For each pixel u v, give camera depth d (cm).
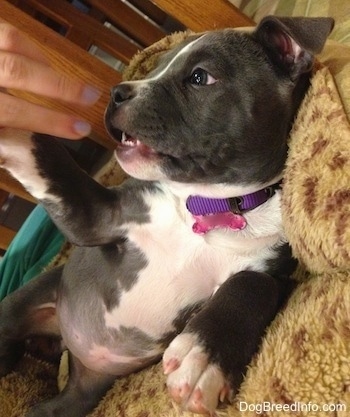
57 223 44
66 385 51
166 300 42
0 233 74
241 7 84
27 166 42
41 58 33
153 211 43
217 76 37
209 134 37
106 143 51
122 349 45
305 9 70
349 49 41
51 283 52
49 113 33
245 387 33
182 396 32
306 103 38
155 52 52
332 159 34
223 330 34
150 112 37
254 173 39
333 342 31
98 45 69
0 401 51
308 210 35
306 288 36
